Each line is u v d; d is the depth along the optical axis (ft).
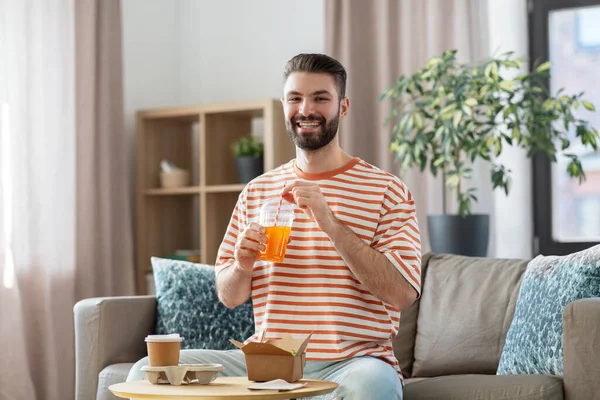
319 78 8.10
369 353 7.85
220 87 17.65
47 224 14.29
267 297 8.12
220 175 16.55
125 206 15.98
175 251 17.20
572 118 12.96
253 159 15.80
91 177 15.20
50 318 14.12
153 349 6.83
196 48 17.90
